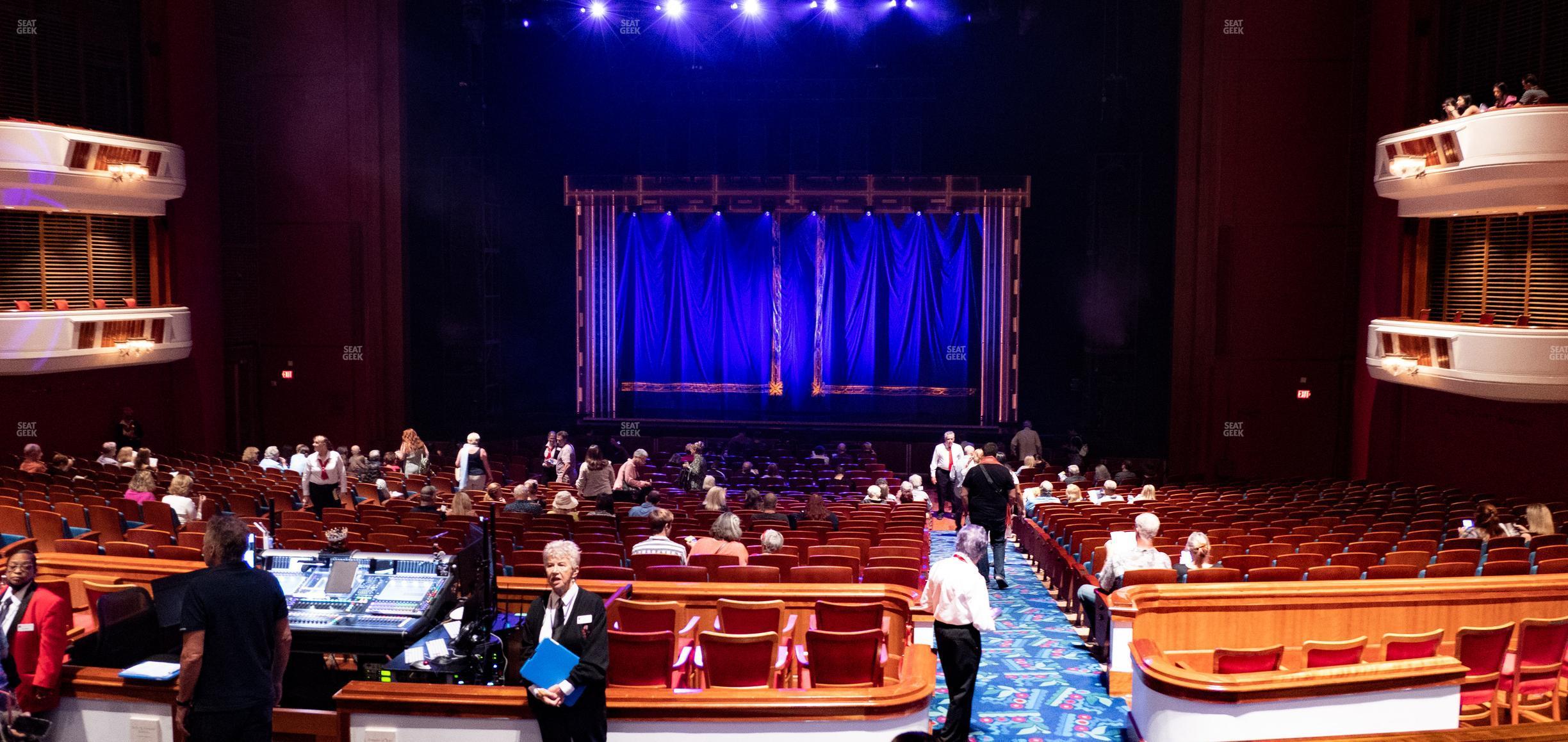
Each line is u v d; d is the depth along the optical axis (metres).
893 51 23.17
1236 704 5.74
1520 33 14.86
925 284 24.19
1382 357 15.70
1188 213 19.56
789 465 19.50
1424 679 5.81
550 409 25.08
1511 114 12.70
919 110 23.41
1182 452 19.88
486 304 22.80
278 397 21.12
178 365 19.30
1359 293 18.77
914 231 24.12
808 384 24.69
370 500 13.70
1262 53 18.91
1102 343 22.00
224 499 11.85
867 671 5.65
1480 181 13.20
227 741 4.55
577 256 24.44
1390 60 17.33
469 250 22.45
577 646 4.89
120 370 18.28
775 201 23.80
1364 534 10.48
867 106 23.55
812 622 6.83
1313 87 18.83
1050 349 23.78
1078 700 7.48
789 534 10.12
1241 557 8.52
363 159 20.64
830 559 8.53
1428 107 16.44
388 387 21.22
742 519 11.38
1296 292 19.09
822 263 24.47
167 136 18.69
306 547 8.01
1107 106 21.69
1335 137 18.81
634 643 5.34
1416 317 16.56
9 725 4.88
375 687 5.22
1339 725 5.79
